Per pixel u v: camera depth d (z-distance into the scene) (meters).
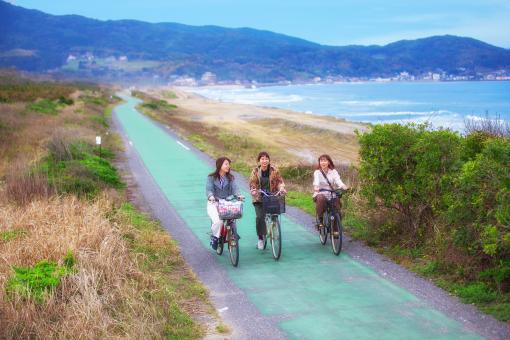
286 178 19.86
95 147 24.88
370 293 7.68
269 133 48.50
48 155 19.59
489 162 7.05
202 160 24.30
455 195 7.77
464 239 7.64
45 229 9.50
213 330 6.60
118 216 11.66
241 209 9.17
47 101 51.41
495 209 6.93
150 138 34.66
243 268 9.11
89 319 6.17
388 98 165.25
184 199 15.48
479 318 6.66
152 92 192.50
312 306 7.27
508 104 118.19
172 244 10.41
